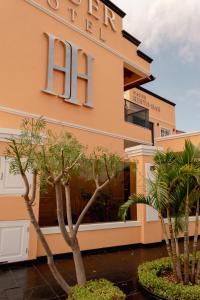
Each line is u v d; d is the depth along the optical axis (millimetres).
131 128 13164
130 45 14141
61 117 10102
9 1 9016
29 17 9531
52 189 7898
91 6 11914
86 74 11227
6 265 6656
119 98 12789
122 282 5910
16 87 8867
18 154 3975
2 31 8719
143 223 9562
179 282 5266
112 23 12977
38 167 4066
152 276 5406
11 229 6820
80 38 11320
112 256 8109
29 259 6996
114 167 5082
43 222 7625
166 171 5305
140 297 5137
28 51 9336
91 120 11250
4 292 5250
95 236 8539
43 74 9703
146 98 19547
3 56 8656
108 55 12586
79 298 3826
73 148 4348
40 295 5113
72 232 4570
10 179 6930
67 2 10961
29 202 4121
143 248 9266
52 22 10273
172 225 5496
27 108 9070
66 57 10422
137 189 9539
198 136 13250
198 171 4895
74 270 6609
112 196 9359
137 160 9797
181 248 9234
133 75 15750
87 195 8789
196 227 5441
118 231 9102
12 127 8602
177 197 5258
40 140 4195
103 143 11617
